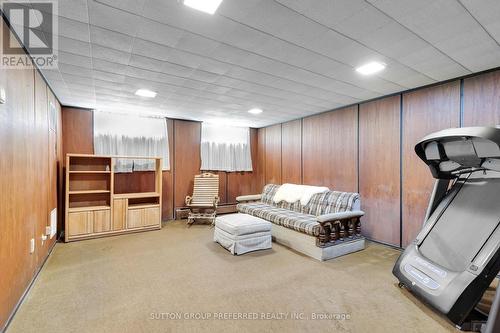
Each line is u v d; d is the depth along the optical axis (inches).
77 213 163.8
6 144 74.7
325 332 75.2
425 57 99.6
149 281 107.3
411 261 99.5
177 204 229.9
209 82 130.5
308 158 211.3
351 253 142.8
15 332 73.8
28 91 96.0
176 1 65.9
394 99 149.4
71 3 66.1
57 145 159.5
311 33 82.2
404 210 144.1
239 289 101.2
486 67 109.1
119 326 77.0
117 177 199.3
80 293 96.4
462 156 90.5
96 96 156.0
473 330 75.7
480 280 75.9
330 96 155.7
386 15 71.8
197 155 240.4
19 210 86.6
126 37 84.8
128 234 179.9
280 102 169.8
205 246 154.8
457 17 72.3
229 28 79.6
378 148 157.8
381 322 80.4
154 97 159.2
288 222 154.9
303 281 108.7
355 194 154.6
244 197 221.6
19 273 86.7
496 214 84.3
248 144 269.1
